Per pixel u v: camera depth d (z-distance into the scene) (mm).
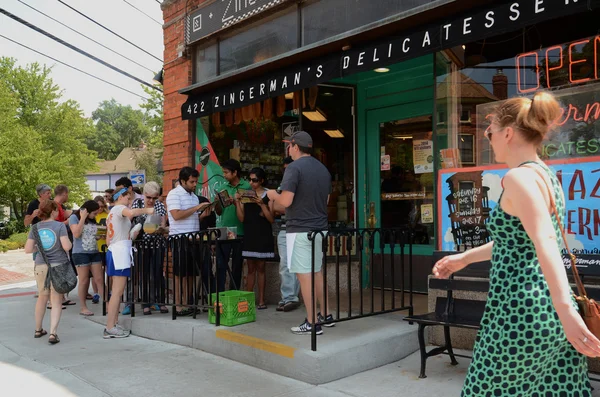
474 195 4988
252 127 8117
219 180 8234
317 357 4273
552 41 4516
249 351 4895
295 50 6438
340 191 7688
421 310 5934
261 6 7285
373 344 4668
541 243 1955
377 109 7445
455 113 5164
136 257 6691
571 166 4297
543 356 2078
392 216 7273
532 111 2197
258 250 6488
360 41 5883
